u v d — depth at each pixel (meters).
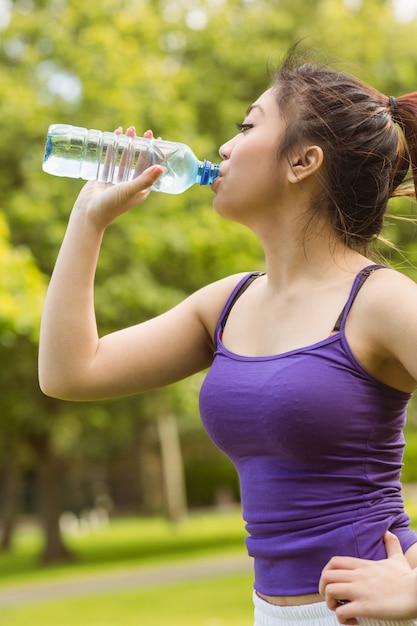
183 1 20.16
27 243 16.97
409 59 19.11
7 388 20.36
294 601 2.27
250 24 19.91
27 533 40.09
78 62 17.22
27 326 10.29
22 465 31.19
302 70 2.56
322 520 2.24
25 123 17.30
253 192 2.48
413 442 33.59
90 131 2.80
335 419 2.22
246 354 2.43
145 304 16.70
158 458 41.91
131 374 2.63
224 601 13.37
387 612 2.06
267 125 2.49
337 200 2.46
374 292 2.27
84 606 14.08
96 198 2.58
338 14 19.39
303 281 2.43
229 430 2.33
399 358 2.23
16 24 18.11
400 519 2.30
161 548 25.03
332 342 2.27
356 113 2.47
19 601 15.64
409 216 2.70
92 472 45.72
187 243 16.19
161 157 2.71
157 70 17.36
